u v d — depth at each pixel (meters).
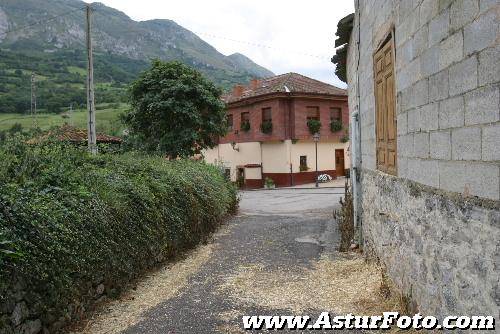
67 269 4.29
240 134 31.39
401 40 4.56
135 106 16.52
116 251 5.38
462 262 3.13
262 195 22.75
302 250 8.02
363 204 7.52
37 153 5.90
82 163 6.82
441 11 3.43
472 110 2.94
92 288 4.97
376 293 5.16
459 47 3.11
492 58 2.66
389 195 5.29
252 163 30.69
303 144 29.22
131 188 6.31
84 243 4.62
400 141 4.70
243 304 5.15
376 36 6.02
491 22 2.66
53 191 5.09
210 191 10.16
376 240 6.20
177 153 16.14
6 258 3.60
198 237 8.78
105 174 6.45
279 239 9.22
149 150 16.17
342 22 8.52
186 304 5.21
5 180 4.84
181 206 8.04
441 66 3.45
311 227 10.66
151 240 6.47
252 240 9.20
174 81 16.14
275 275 6.36
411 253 4.33
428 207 3.81
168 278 6.35
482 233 2.83
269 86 30.09
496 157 2.64
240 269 6.78
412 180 4.29
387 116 5.45
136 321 4.70
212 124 16.80
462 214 3.12
